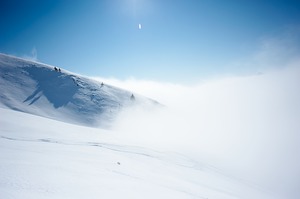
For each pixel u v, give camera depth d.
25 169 10.65
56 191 8.36
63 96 117.50
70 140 31.08
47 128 37.03
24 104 96.25
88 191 9.45
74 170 13.08
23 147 19.08
